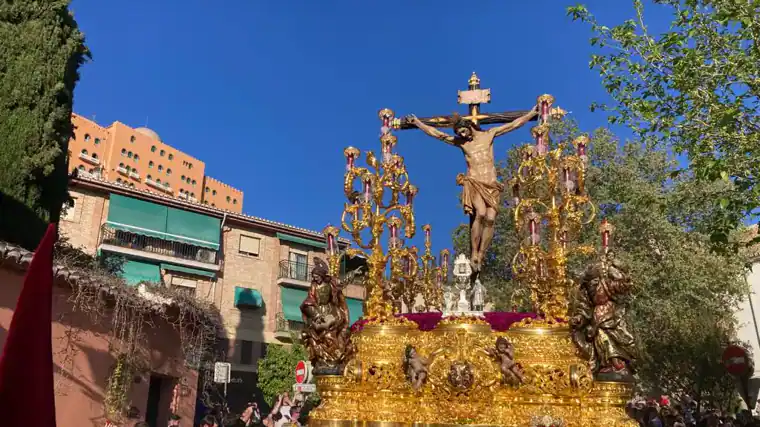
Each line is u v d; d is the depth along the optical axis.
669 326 21.12
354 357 9.52
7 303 11.07
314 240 35.31
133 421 13.53
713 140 10.60
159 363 14.91
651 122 11.49
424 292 13.61
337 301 9.90
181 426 15.46
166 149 63.25
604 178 22.55
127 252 28.23
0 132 13.85
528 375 8.59
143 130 62.97
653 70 11.56
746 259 21.73
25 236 13.59
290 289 33.75
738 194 11.41
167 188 62.28
